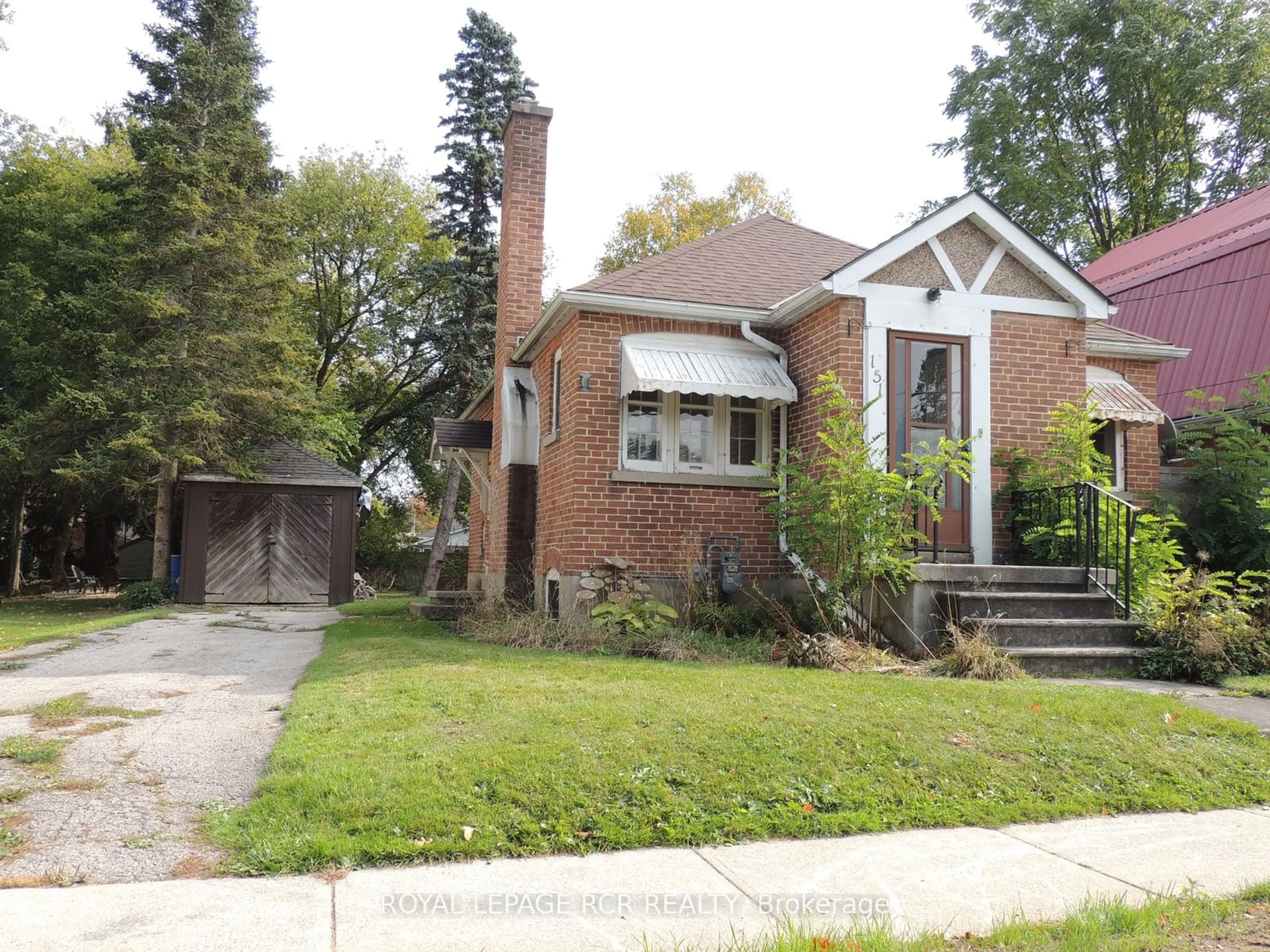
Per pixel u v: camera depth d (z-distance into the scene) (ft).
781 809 16.65
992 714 22.00
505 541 46.60
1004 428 37.35
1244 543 39.06
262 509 69.92
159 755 19.03
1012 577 32.50
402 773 16.90
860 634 32.24
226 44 71.61
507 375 48.88
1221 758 20.38
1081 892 13.76
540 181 51.19
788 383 37.91
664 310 38.17
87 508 98.02
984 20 102.73
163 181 65.67
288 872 13.64
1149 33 89.35
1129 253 73.82
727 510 38.58
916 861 14.89
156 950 11.06
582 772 17.22
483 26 94.84
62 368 65.05
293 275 71.87
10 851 14.16
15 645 37.45
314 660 32.04
